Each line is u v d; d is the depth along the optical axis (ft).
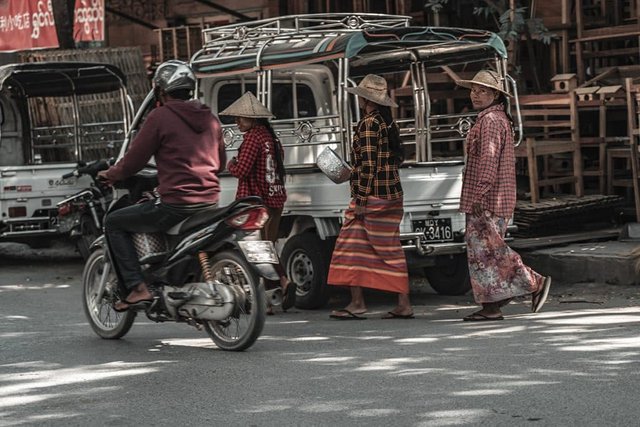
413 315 43.24
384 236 42.60
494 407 26.76
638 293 46.83
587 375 29.73
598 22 69.62
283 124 54.08
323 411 27.07
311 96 55.06
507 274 40.65
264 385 30.32
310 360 33.76
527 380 29.45
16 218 64.54
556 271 51.67
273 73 53.78
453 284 49.60
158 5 99.96
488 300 40.65
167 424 26.61
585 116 68.69
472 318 41.19
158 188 36.65
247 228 35.55
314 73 54.90
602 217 59.62
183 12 98.37
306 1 82.84
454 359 32.78
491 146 40.19
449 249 45.68
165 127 36.47
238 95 53.88
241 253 35.53
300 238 47.65
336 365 32.71
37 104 75.31
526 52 72.13
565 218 56.95
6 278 61.36
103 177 37.35
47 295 53.98
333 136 54.95
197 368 33.27
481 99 40.91
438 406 27.07
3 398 29.94
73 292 55.11
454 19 76.02
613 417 25.54
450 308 46.11
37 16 75.05
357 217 42.75
